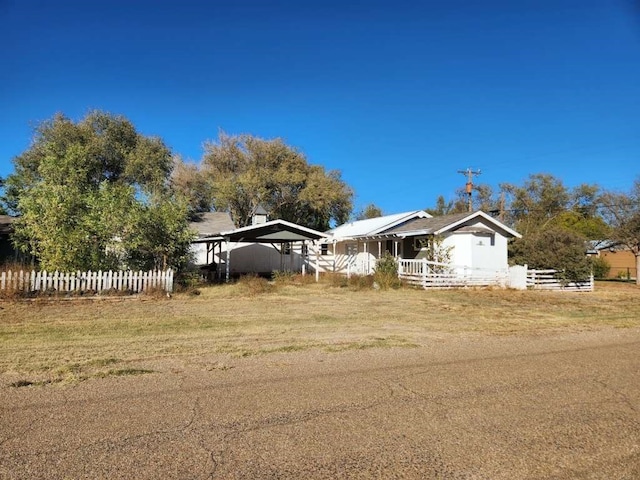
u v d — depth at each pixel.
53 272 14.38
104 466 3.55
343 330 9.69
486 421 4.57
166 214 16.11
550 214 49.94
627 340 8.90
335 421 4.52
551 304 15.43
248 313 12.02
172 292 15.68
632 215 27.41
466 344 8.32
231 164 45.00
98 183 31.88
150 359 6.85
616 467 3.67
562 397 5.32
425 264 20.59
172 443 3.97
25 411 4.66
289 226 22.36
